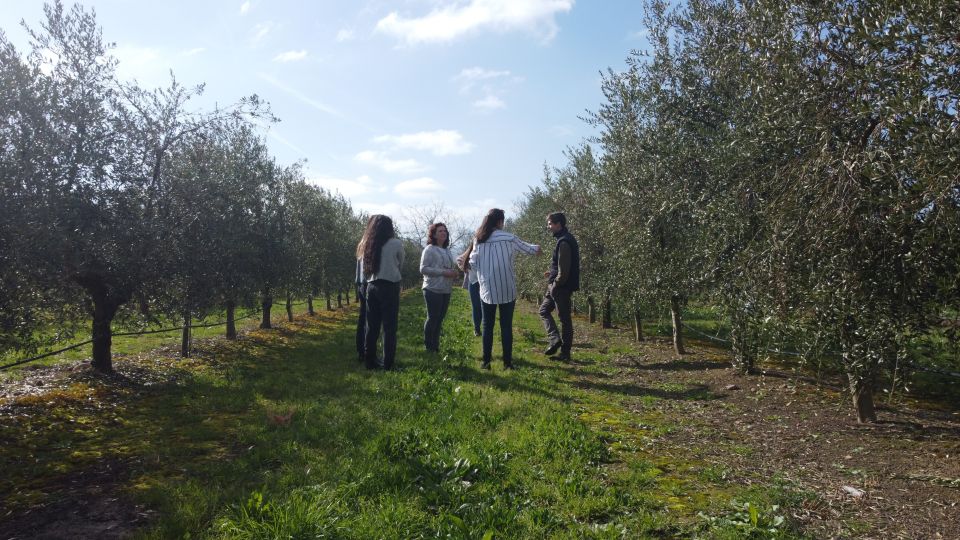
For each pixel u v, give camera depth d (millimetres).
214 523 3129
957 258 3699
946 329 4133
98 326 7734
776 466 4344
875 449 4789
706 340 13180
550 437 4598
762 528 3131
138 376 7887
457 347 9906
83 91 6645
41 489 3762
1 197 5164
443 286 9234
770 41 4977
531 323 16578
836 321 4484
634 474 3951
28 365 8898
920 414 6082
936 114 3334
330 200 20328
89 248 6152
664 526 3189
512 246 8031
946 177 3215
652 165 8680
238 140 12094
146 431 5172
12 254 5117
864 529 3191
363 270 7648
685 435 5184
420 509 3350
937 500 3625
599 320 19188
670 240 9008
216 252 8570
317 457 4172
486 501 3420
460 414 5359
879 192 3926
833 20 4160
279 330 15180
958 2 3275
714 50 7191
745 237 5926
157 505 3445
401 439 4359
